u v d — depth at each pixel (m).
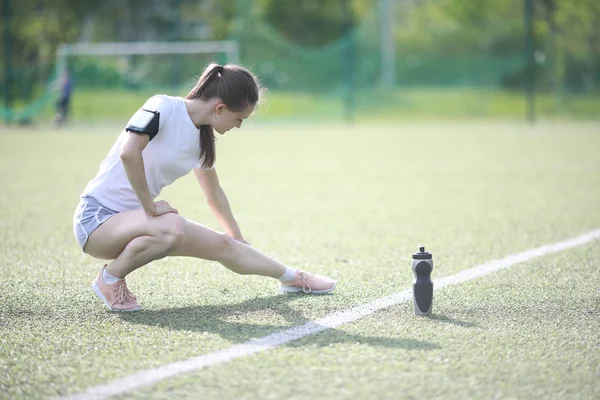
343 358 4.92
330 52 45.19
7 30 35.25
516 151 21.69
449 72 42.62
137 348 5.18
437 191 13.93
